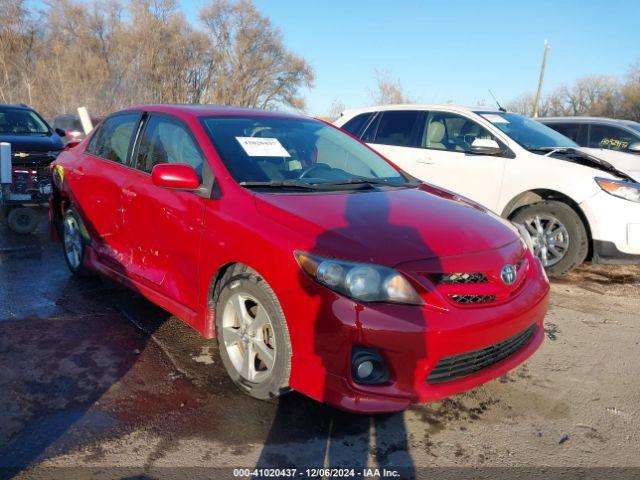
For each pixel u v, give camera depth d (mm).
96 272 4703
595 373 3715
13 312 4371
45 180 6938
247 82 39531
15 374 3398
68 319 4258
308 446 2809
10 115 8539
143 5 34969
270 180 3559
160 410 3068
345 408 2680
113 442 2775
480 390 3434
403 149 7043
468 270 2875
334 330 2678
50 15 34281
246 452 2744
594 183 5484
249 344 3137
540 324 3441
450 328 2703
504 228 3451
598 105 43188
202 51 37594
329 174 3934
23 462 2604
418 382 2721
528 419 3133
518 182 5945
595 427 3078
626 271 6234
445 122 6855
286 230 2951
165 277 3771
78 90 29672
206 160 3602
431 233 3049
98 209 4527
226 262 3188
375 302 2680
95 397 3176
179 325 4203
